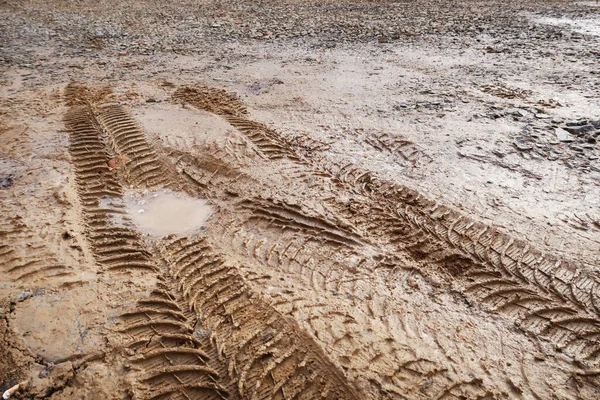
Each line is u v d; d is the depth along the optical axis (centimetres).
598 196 387
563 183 408
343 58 833
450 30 1041
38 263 314
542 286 298
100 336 260
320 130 523
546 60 789
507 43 917
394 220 365
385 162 452
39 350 250
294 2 1443
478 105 592
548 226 350
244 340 260
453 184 409
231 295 292
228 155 455
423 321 274
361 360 246
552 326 271
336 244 341
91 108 571
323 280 305
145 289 297
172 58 841
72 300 284
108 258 325
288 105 603
